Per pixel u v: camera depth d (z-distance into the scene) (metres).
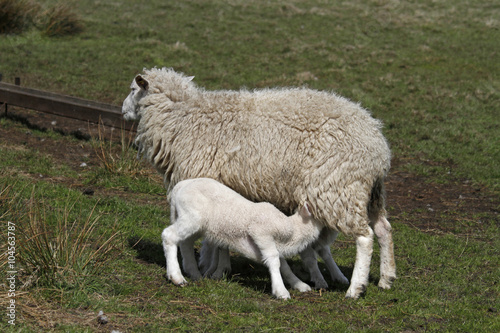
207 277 5.36
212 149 5.30
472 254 6.50
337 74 15.25
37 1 19.30
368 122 5.15
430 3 23.12
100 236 5.70
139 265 5.37
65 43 16.81
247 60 16.25
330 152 4.89
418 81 14.84
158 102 5.83
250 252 4.86
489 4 23.09
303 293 5.09
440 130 11.88
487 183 9.39
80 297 4.41
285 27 19.52
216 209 4.85
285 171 5.00
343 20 20.59
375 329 4.30
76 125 11.26
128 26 18.67
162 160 5.86
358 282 4.92
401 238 6.94
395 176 9.73
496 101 13.65
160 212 7.13
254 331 4.16
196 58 16.09
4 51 15.48
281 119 5.09
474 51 17.58
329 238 5.30
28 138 10.00
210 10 21.06
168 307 4.51
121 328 4.07
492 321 4.63
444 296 5.27
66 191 7.22
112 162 8.64
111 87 13.52
